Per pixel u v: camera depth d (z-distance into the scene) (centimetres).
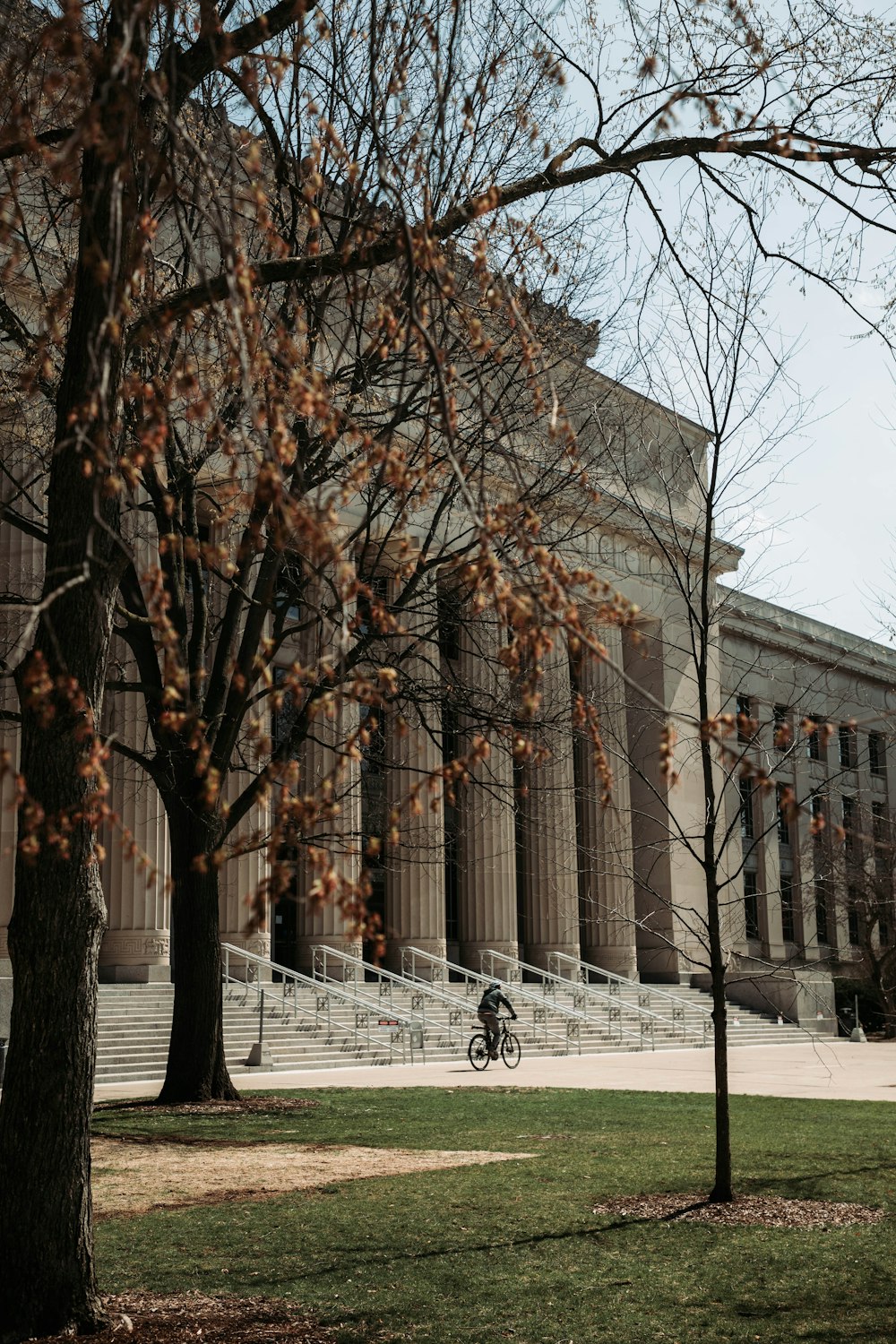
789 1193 1072
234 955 3098
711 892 1062
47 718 471
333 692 488
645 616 4306
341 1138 1457
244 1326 678
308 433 1341
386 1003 3152
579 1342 661
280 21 772
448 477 1283
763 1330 685
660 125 788
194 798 1695
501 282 807
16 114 643
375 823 2605
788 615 5312
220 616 2470
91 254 601
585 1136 1471
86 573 441
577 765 4034
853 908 4838
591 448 1566
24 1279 652
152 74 539
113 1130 1527
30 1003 670
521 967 3978
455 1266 815
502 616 529
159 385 655
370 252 767
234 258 504
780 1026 4222
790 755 1035
